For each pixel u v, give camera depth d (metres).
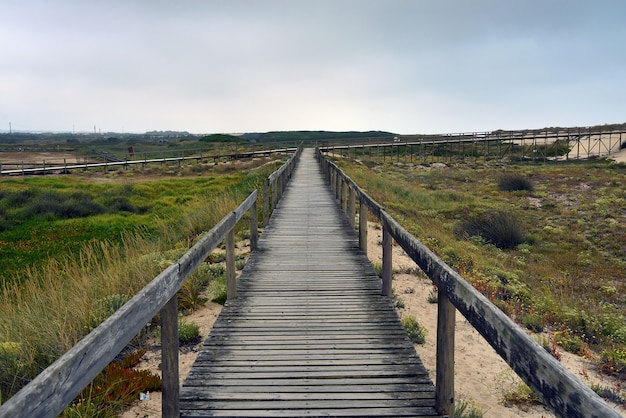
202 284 6.69
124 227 16.12
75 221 17.92
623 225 18.75
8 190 23.50
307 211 11.77
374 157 53.03
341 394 3.22
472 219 18.28
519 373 1.84
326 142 57.81
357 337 4.23
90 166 40.38
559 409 1.53
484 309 2.21
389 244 5.34
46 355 4.06
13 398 1.29
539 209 23.02
